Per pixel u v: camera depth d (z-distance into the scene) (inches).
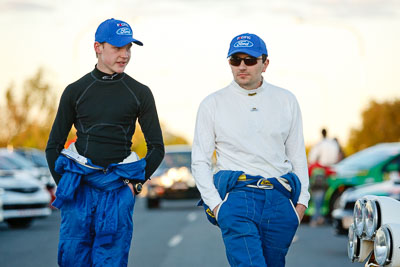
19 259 484.1
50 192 868.6
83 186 239.6
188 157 1049.5
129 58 240.5
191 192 999.6
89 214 237.8
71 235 239.3
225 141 244.1
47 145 241.9
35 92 2396.7
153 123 244.8
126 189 240.7
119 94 239.9
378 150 718.5
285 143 248.8
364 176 689.6
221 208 237.6
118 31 235.8
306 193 244.8
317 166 702.5
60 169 238.2
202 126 246.2
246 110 243.4
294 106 247.3
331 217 706.8
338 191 700.0
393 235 181.3
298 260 472.7
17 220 718.5
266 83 247.8
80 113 240.1
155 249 536.1
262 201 238.8
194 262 466.0
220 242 582.2
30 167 847.1
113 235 237.8
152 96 244.7
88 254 240.7
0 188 687.7
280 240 240.1
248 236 234.5
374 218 190.9
